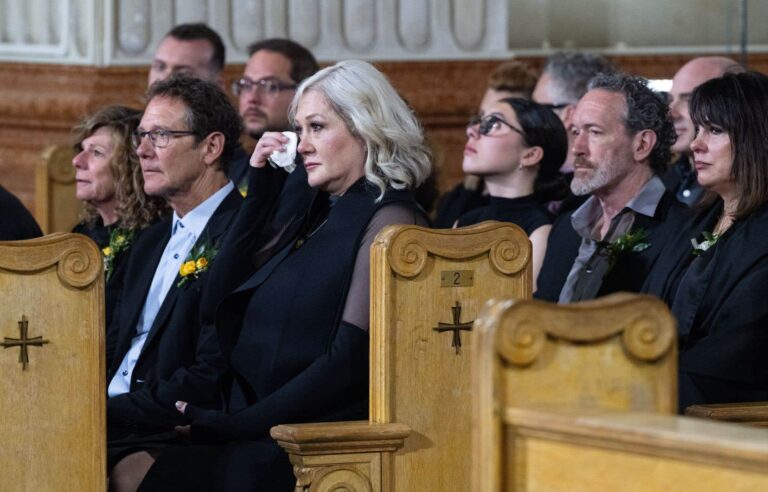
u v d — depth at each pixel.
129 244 14.52
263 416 10.67
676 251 11.83
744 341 10.71
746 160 11.22
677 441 6.20
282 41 18.25
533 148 14.75
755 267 10.89
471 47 22.66
